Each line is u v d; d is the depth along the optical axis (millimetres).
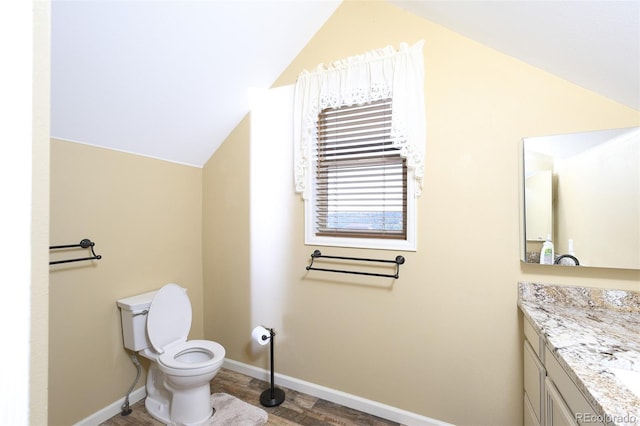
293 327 2074
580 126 1367
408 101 1655
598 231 1325
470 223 1578
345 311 1899
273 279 2141
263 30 1738
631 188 1271
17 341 435
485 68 1537
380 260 1769
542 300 1429
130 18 1314
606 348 982
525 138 1451
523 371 1478
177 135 2057
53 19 1173
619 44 980
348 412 1835
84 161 1697
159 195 2133
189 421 1664
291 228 2066
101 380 1767
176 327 1970
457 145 1598
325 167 2000
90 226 1729
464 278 1597
